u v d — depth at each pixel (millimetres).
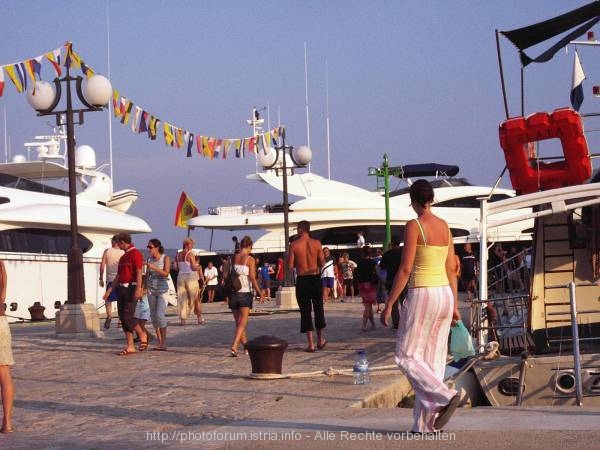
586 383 12453
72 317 21688
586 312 13484
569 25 15961
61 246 43812
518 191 14367
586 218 13883
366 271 21656
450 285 7977
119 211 50719
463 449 7156
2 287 9156
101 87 20953
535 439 7473
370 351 16531
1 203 42750
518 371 12656
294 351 16828
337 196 58344
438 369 7879
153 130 21141
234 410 10031
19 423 9773
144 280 17875
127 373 14133
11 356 9258
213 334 21656
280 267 45969
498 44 15672
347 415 9258
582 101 17672
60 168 49656
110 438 8594
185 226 57281
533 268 14281
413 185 7938
